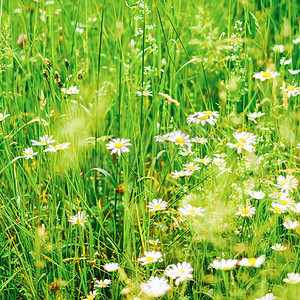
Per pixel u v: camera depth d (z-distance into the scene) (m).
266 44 2.04
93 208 1.77
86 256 1.62
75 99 1.85
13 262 1.61
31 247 1.64
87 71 1.96
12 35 1.98
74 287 1.58
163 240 1.67
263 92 1.88
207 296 1.56
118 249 1.62
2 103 1.85
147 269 1.54
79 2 1.97
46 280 1.61
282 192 1.64
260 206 1.62
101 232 1.71
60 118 1.73
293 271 1.51
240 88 1.92
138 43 1.97
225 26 2.09
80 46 2.01
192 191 1.68
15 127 1.81
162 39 2.02
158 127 1.80
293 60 2.04
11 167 1.72
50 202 1.73
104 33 2.08
